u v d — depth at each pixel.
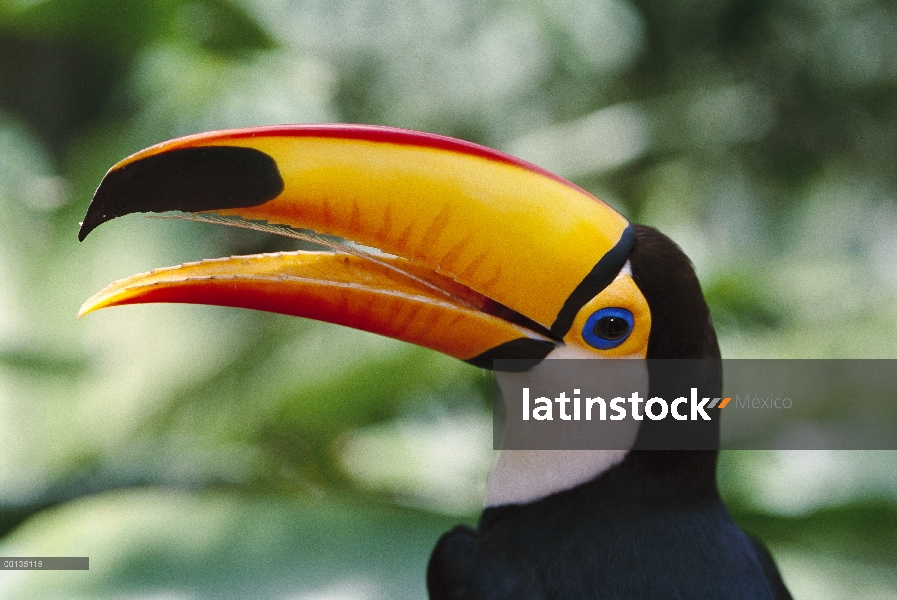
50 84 11.83
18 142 7.82
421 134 3.05
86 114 12.48
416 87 10.75
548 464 3.27
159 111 9.11
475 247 3.05
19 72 11.66
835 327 6.95
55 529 4.85
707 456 3.26
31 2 6.40
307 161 2.98
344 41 10.43
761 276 7.36
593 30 11.33
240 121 9.01
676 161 11.93
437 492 6.52
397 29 10.58
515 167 3.08
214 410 6.36
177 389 6.44
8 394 6.63
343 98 10.52
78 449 6.45
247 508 4.86
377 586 4.23
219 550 4.52
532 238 3.05
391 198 3.00
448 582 3.27
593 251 3.08
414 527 4.64
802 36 12.07
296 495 6.02
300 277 3.18
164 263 7.16
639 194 11.90
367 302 3.21
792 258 11.16
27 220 7.45
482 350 3.27
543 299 3.11
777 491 5.52
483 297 3.27
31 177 7.71
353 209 3.00
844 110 12.18
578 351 3.17
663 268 3.11
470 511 5.96
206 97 9.02
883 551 5.34
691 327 3.16
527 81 11.23
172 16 6.68
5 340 6.71
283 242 7.82
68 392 6.66
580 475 3.25
